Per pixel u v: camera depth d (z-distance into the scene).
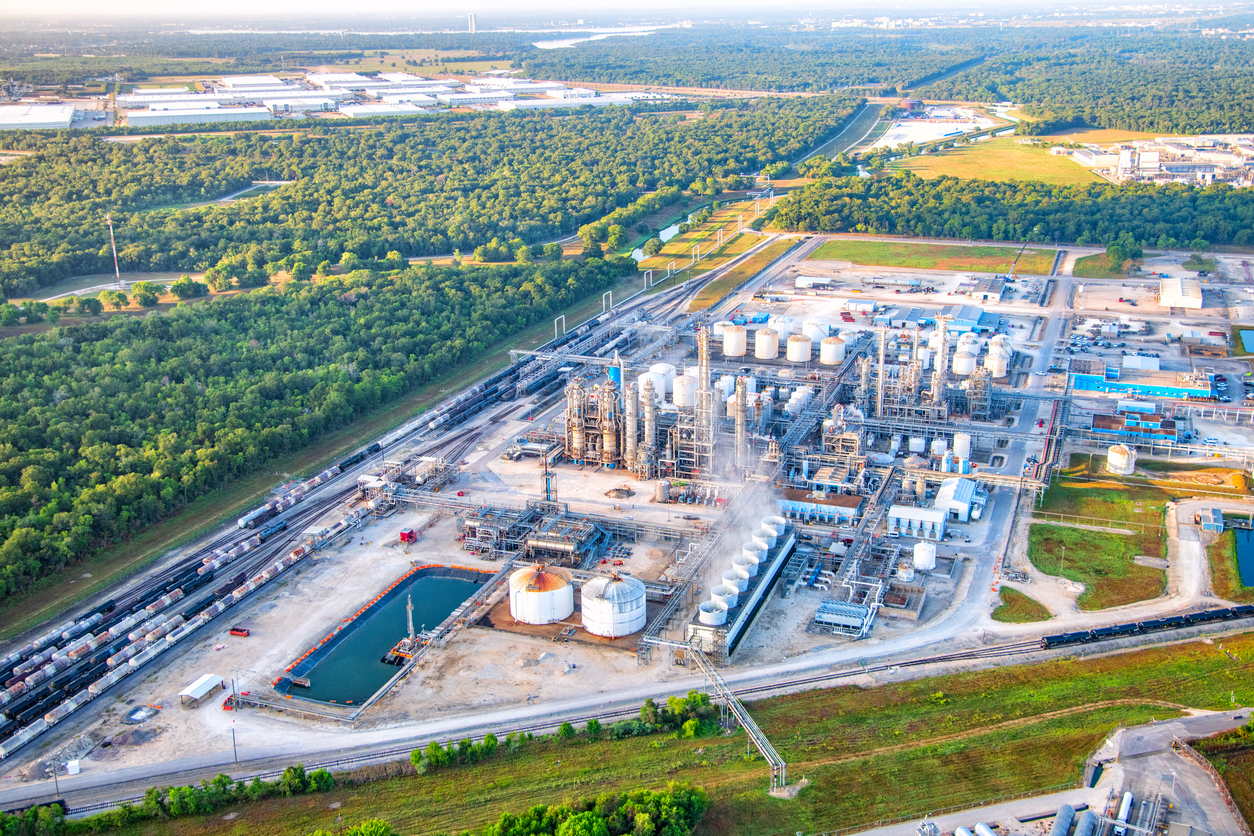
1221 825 142.12
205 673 189.00
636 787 152.38
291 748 167.50
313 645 197.75
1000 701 172.38
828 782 152.50
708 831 143.12
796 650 191.75
